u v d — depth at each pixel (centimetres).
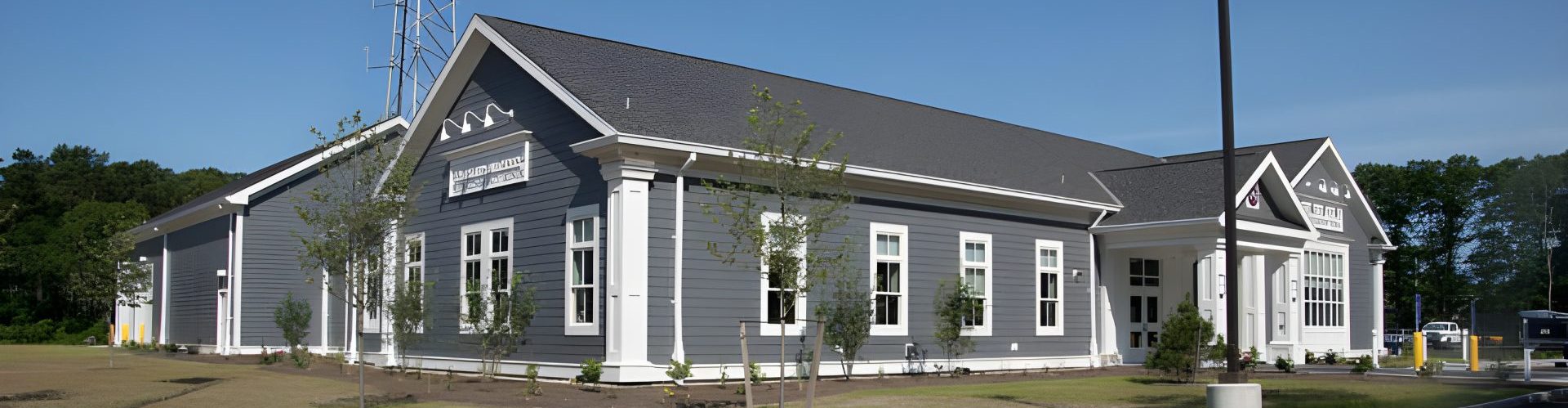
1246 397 1295
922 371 2250
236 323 3036
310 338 3128
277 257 3128
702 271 1941
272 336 3102
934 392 1816
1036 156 2847
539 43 2181
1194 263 2769
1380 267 3400
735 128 2075
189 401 1647
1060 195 2580
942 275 2312
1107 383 2055
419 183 2456
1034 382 2089
